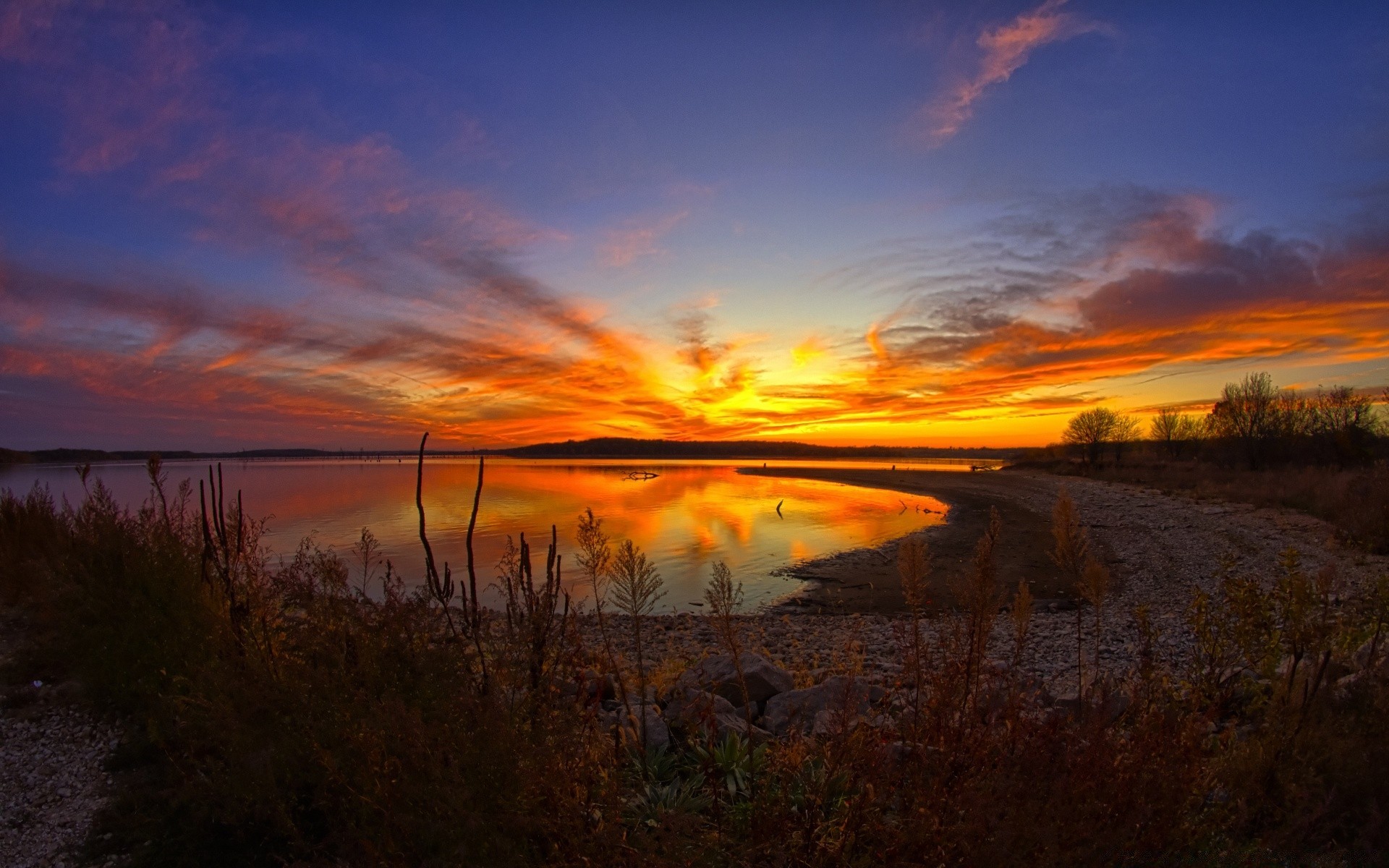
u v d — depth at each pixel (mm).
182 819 4316
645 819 3348
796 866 2818
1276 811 3246
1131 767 2896
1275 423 53469
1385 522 18000
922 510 46219
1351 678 4090
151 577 6289
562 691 3943
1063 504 3895
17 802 4762
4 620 8914
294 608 5203
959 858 2617
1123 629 12508
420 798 2986
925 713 3414
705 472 123000
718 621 3854
